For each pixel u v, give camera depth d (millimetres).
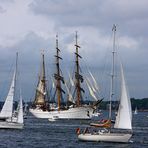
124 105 112562
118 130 126500
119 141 113188
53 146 107875
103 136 113750
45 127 178000
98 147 105812
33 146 107812
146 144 114875
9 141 117625
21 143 113750
